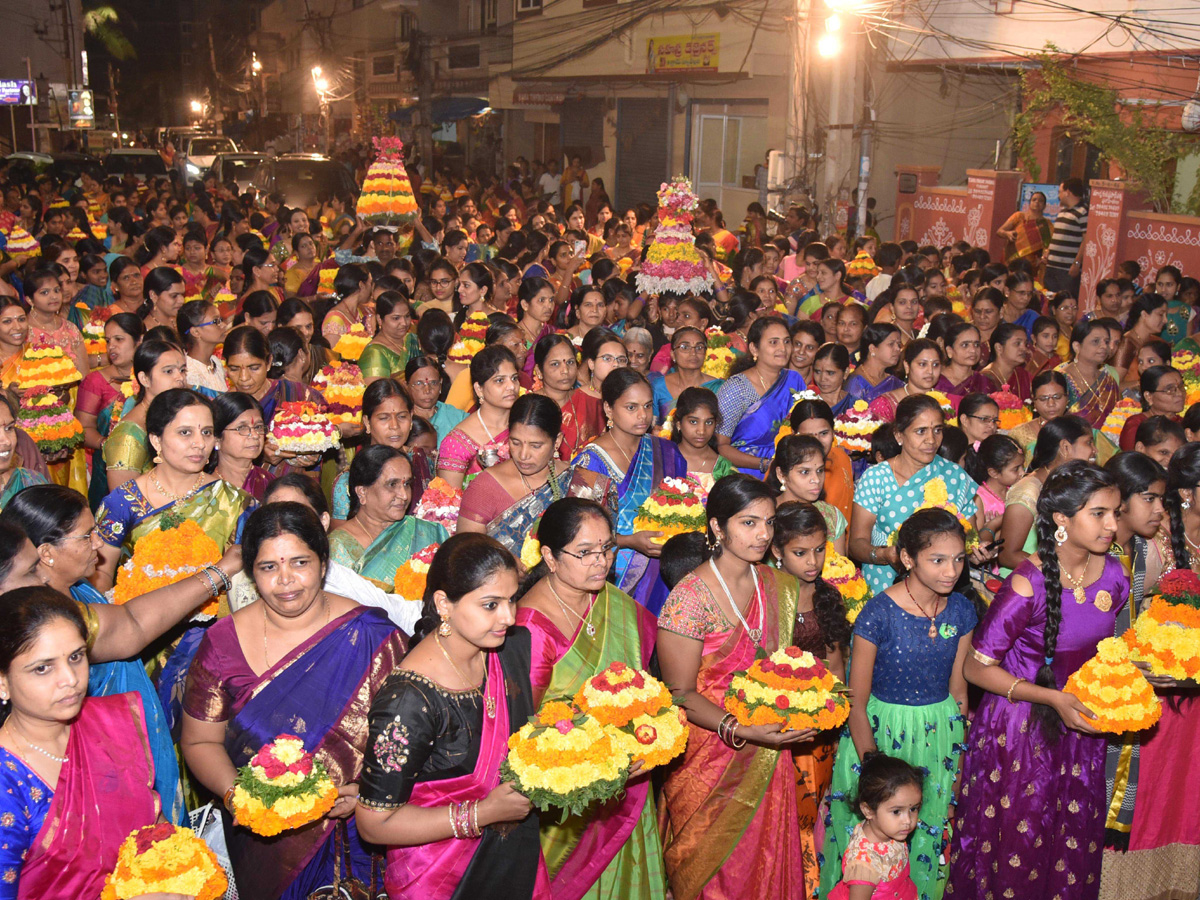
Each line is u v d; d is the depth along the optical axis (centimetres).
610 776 309
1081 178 1744
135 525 453
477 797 331
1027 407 747
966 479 546
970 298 1087
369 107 4344
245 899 372
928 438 530
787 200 1927
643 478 536
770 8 2025
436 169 3306
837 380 701
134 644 348
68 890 304
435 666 329
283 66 5553
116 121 6288
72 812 304
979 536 541
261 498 511
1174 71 1483
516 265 1185
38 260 1065
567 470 526
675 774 416
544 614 385
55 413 630
